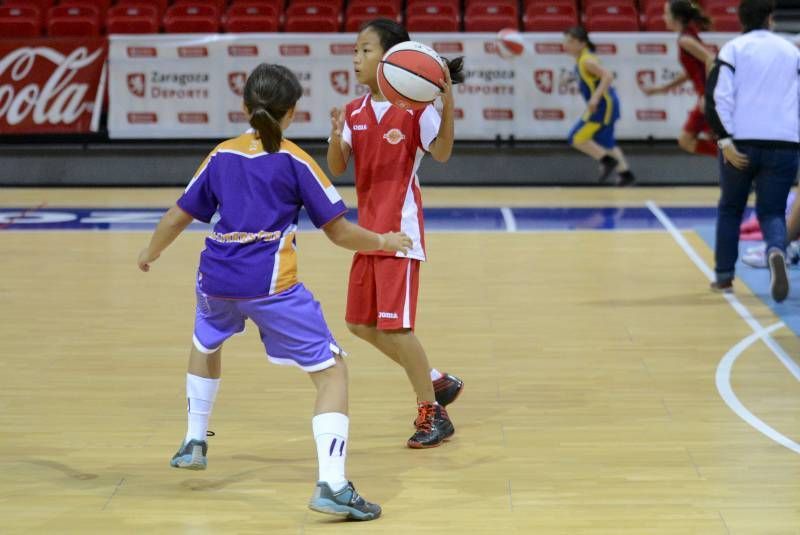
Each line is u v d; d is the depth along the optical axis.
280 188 6.74
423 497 7.15
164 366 10.38
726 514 6.79
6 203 20.91
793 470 7.57
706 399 9.26
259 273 6.72
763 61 12.09
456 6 23.75
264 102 6.68
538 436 8.37
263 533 6.58
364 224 8.10
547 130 22.42
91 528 6.66
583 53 21.30
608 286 13.81
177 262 15.45
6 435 8.43
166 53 22.28
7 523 6.73
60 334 11.59
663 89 20.61
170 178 22.88
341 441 6.72
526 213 19.47
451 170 22.84
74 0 24.16
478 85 22.38
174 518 6.82
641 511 6.85
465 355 10.74
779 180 12.20
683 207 20.02
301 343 6.80
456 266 15.09
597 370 10.19
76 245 16.70
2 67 22.42
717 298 13.08
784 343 11.06
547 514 6.82
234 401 9.29
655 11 23.56
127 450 8.10
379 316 8.08
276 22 23.11
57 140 22.78
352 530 6.61
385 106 7.96
